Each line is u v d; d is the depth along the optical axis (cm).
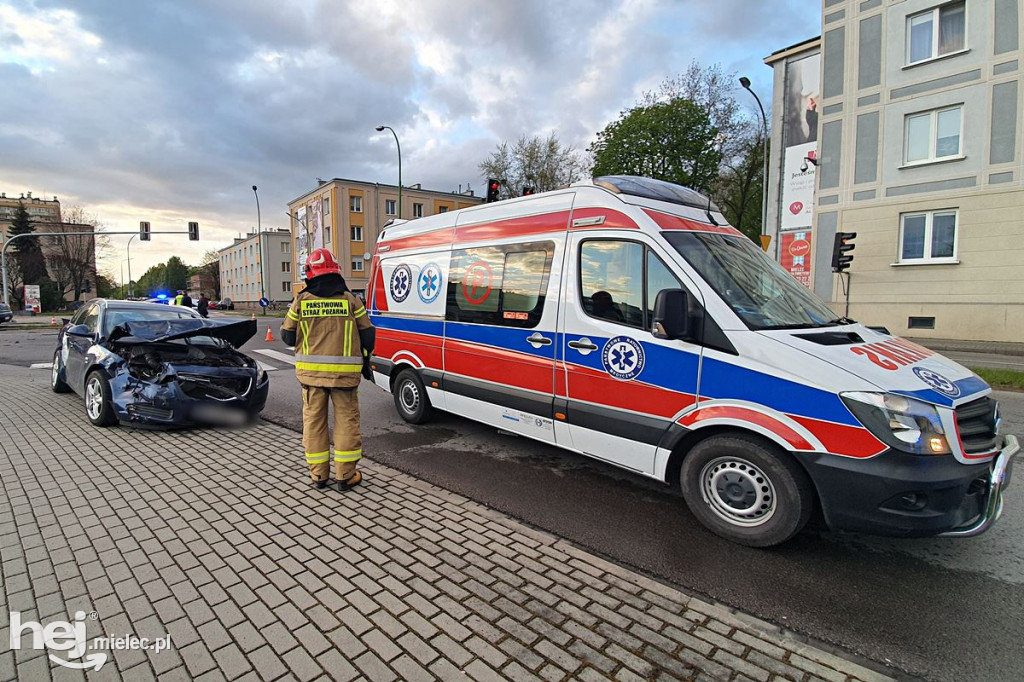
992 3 1523
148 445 540
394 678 217
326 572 297
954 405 292
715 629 254
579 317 421
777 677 223
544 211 464
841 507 299
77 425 616
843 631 256
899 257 1728
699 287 352
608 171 3192
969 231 1583
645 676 221
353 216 4756
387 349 651
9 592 275
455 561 312
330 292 417
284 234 6850
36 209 8181
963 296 1602
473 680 217
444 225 576
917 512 286
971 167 1570
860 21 1769
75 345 717
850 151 1811
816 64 2141
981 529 290
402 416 647
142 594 275
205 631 246
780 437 311
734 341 334
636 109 3136
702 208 445
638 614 264
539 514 388
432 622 254
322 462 424
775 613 270
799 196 2198
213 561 308
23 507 382
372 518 370
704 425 343
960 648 244
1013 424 652
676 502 412
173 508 383
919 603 279
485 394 509
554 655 233
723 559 324
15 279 5728
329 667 223
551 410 443
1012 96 1499
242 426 623
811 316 377
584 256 424
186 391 591
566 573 301
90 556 312
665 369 364
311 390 423
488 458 514
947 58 1603
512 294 482
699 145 3038
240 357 682
